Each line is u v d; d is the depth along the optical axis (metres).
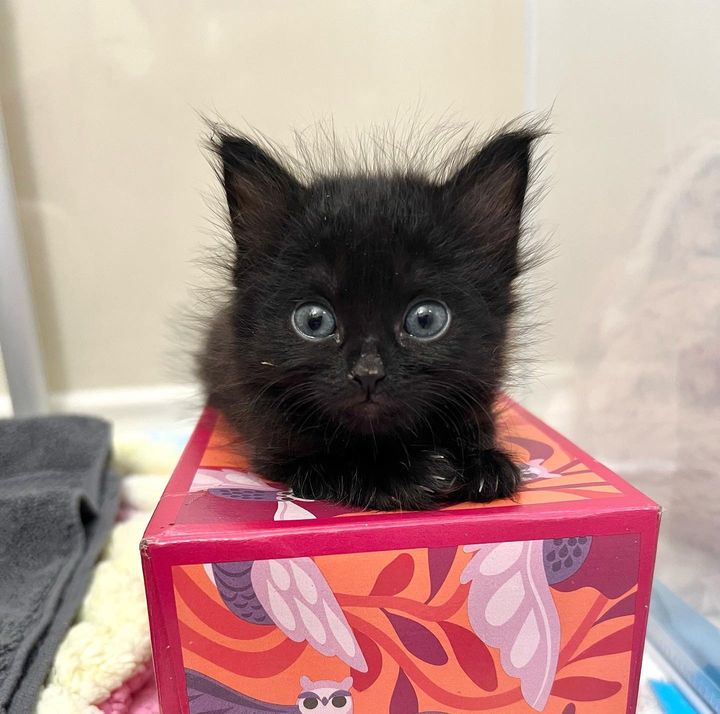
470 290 0.16
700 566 0.21
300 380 0.16
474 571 0.15
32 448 0.27
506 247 0.18
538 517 0.14
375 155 0.26
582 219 0.28
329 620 0.15
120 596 0.20
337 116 0.34
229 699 0.15
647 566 0.15
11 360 0.33
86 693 0.18
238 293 0.18
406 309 0.16
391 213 0.16
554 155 0.30
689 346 0.21
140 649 0.19
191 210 0.34
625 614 0.15
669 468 0.22
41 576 0.21
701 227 0.20
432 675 0.15
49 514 0.22
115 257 0.35
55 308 0.35
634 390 0.24
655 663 0.21
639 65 0.23
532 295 0.24
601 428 0.27
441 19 0.33
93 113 0.33
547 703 0.16
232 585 0.14
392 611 0.15
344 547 0.14
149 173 0.34
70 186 0.34
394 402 0.15
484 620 0.15
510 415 0.21
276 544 0.14
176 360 0.36
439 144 0.28
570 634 0.15
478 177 0.18
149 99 0.33
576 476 0.17
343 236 0.16
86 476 0.25
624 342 0.25
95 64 0.32
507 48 0.34
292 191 0.17
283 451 0.17
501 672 0.15
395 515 0.15
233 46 0.33
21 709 0.17
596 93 0.26
